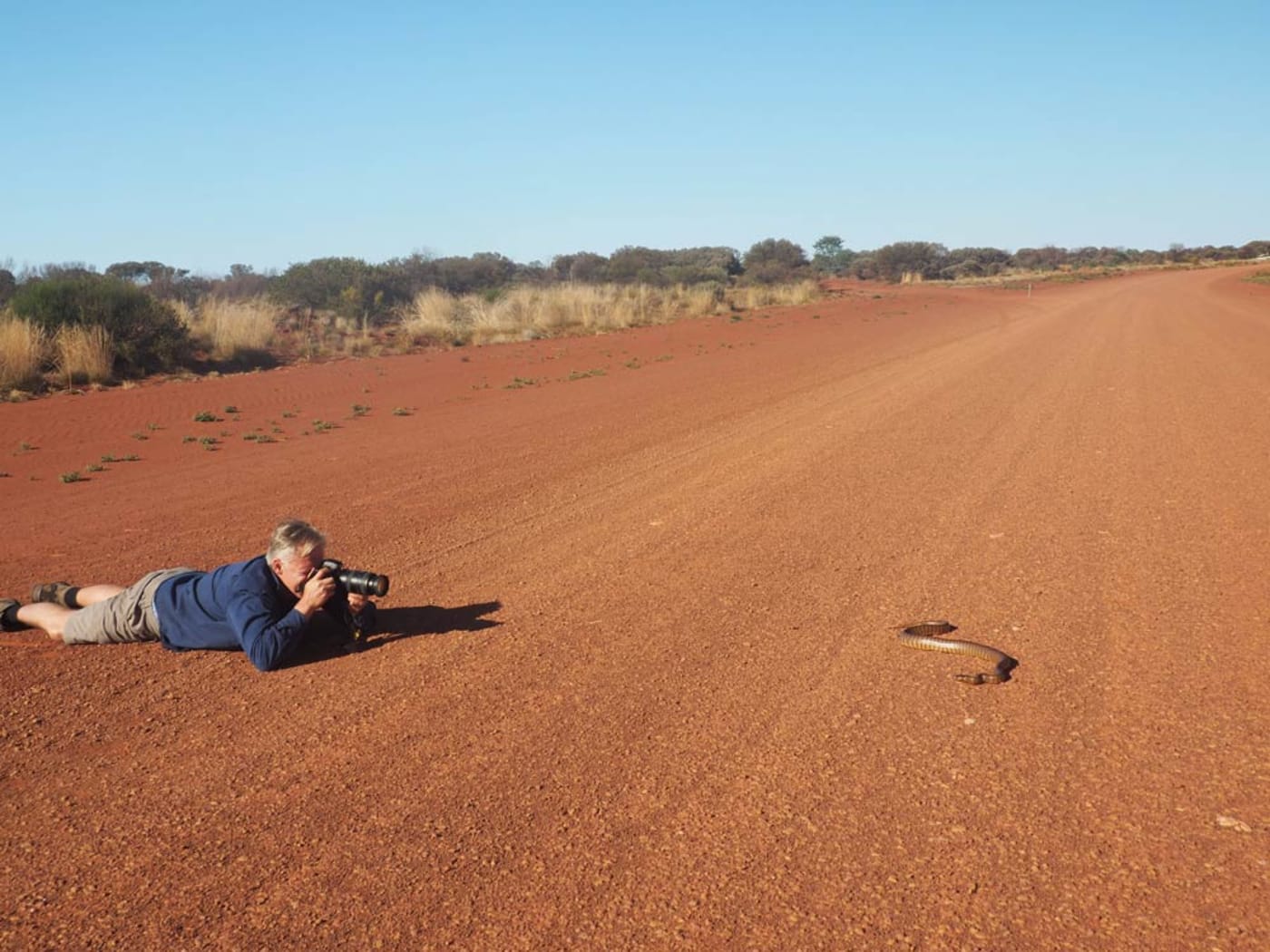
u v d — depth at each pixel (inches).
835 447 476.4
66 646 242.4
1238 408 549.6
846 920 131.6
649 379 849.5
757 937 128.9
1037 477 396.8
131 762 181.3
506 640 236.8
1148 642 223.8
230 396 796.6
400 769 175.8
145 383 923.4
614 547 316.2
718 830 153.9
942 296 2596.0
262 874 145.5
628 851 148.7
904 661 218.4
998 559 291.4
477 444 541.0
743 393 719.7
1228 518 324.8
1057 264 5969.5
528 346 1228.5
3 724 197.9
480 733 188.7
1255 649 216.2
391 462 493.4
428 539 333.1
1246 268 4008.4
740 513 353.7
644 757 177.8
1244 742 175.6
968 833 150.9
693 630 240.2
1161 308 1641.2
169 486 451.8
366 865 146.9
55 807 166.1
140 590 235.9
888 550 303.0
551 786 168.4
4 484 468.8
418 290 2082.9
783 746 180.4
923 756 175.3
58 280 1023.6
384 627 249.4
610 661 222.4
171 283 1923.0
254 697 208.5
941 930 129.0
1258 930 126.6
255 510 390.9
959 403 605.6
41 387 854.5
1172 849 144.9
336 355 1198.3
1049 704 194.7
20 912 137.9
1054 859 143.7
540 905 136.6
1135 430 494.9
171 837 155.9
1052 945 125.6
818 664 218.1
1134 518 330.3
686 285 2876.5
